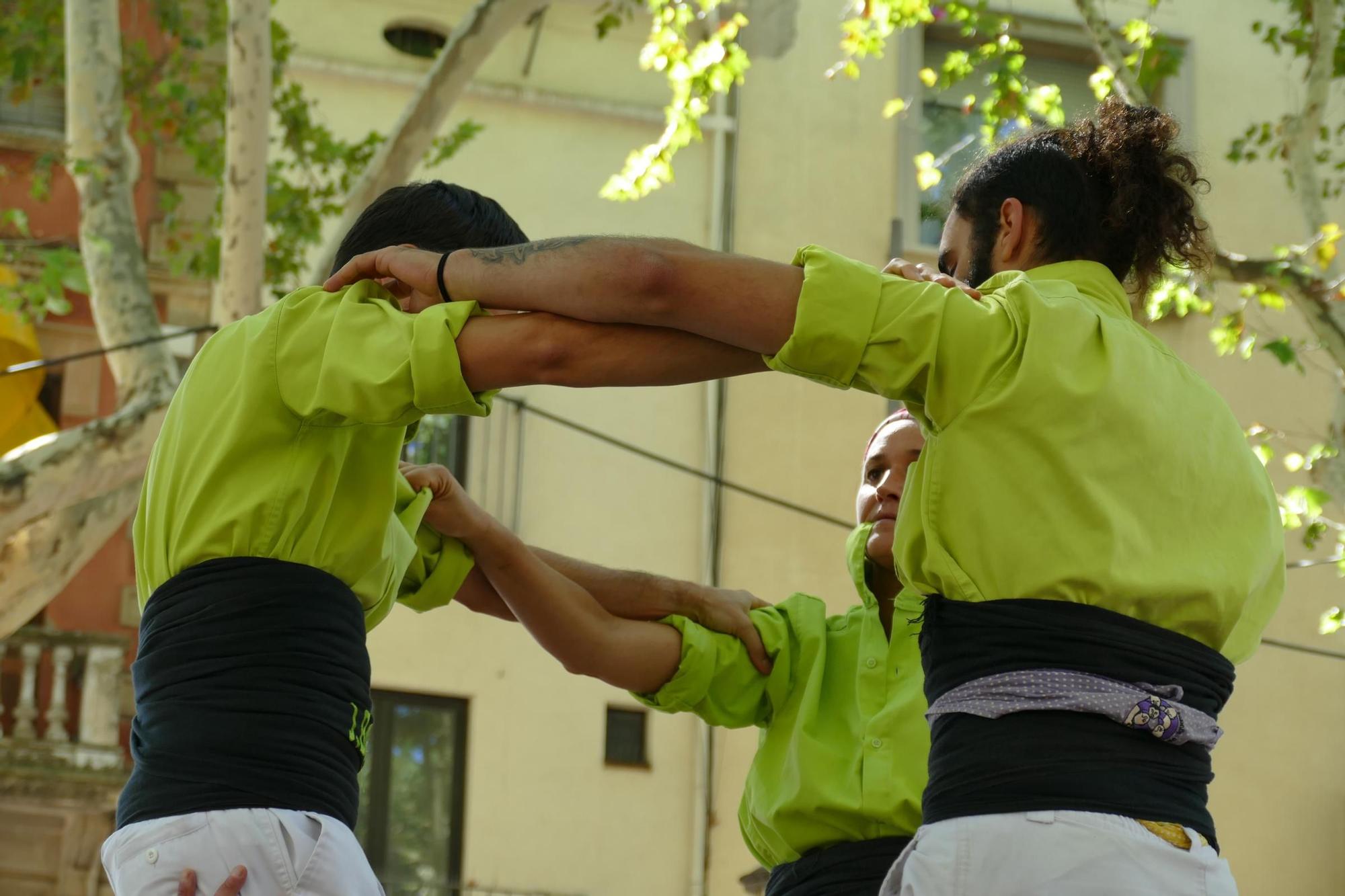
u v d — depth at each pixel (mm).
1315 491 10641
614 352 2797
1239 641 2793
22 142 15859
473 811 14945
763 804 3791
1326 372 17031
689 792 15297
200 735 2725
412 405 2836
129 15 15172
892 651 3777
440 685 15148
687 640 3924
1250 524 2705
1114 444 2582
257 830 2672
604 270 2725
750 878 7355
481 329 2842
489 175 16484
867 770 3605
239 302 10906
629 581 4008
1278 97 18078
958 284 2787
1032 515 2537
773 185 16875
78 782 15297
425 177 16328
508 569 3775
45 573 10633
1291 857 16188
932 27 17438
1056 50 17562
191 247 15914
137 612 15961
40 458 10273
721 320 2674
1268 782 16312
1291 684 16547
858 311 2617
